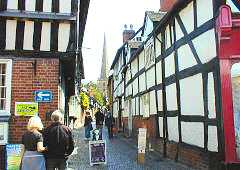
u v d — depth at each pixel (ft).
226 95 25.21
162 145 41.86
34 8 29.66
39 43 29.76
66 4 30.07
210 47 27.37
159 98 43.68
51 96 29.66
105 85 305.94
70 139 22.16
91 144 36.04
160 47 43.09
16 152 27.25
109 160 39.40
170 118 38.78
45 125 29.35
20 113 29.30
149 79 49.78
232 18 25.68
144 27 63.46
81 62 57.11
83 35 49.73
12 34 29.48
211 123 27.40
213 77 26.84
